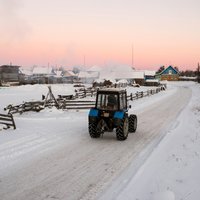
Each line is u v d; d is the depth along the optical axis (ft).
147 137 45.85
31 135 44.57
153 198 21.91
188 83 330.54
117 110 43.34
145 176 27.43
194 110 81.76
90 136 45.24
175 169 28.91
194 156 33.04
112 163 31.94
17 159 32.50
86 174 28.35
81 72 324.19
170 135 46.78
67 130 49.67
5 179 26.68
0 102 96.53
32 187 25.00
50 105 78.59
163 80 383.24
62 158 33.42
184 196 22.41
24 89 159.02
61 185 25.54
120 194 23.50
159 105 97.60
